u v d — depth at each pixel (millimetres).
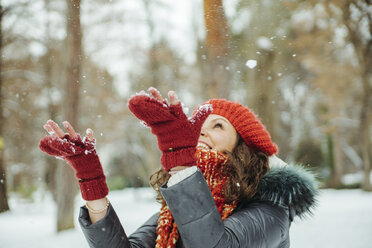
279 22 11422
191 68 17219
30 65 15078
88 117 18641
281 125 28188
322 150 27656
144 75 17672
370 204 14234
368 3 12016
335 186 24625
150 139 22672
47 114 17203
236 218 1293
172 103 1182
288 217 1434
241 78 13289
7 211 15039
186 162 1186
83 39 10836
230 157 1490
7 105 16156
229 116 1622
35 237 9094
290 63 19000
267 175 1430
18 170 21141
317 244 7195
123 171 31375
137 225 10406
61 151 1182
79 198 15102
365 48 14383
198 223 1142
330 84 17531
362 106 19453
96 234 1241
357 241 7293
